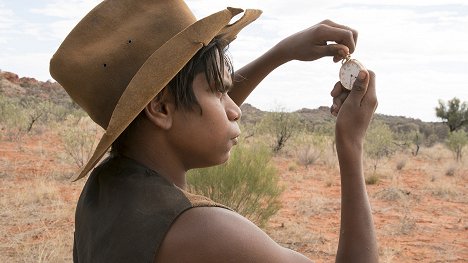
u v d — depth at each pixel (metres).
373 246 1.18
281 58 1.58
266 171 9.44
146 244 0.98
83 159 17.25
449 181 19.16
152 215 1.00
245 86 1.63
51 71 1.17
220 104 1.14
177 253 0.96
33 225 9.49
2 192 12.45
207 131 1.12
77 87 1.16
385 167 22.42
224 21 1.05
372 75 1.31
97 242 1.06
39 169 16.31
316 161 23.69
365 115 1.27
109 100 1.14
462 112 49.12
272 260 0.99
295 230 10.27
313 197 14.08
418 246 9.97
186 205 1.00
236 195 9.14
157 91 1.03
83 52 1.15
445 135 68.00
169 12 1.14
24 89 90.25
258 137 26.80
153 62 1.03
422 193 16.05
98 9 1.16
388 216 12.55
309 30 1.50
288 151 26.09
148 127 1.12
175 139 1.13
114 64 1.13
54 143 25.31
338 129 1.26
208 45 1.11
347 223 1.20
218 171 9.04
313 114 90.56
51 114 35.75
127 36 1.13
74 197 12.15
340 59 1.45
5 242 8.26
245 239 0.97
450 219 12.59
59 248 7.54
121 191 1.07
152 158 1.13
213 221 0.98
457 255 9.48
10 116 29.17
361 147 1.26
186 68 1.10
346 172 1.24
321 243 9.68
